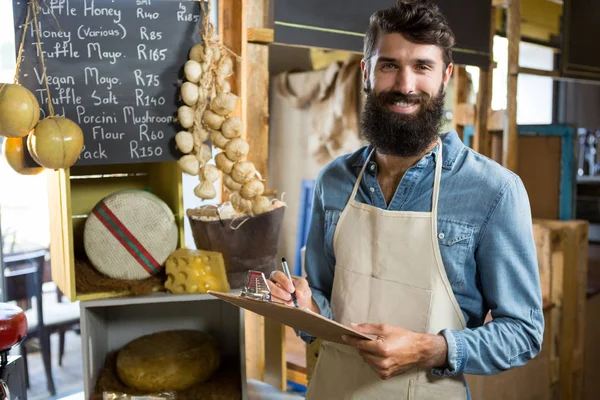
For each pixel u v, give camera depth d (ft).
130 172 6.26
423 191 4.55
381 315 4.67
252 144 6.95
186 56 5.51
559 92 17.07
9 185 7.75
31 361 8.51
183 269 5.32
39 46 5.07
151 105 5.45
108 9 5.26
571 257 10.82
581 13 12.00
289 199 12.44
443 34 4.31
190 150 5.49
